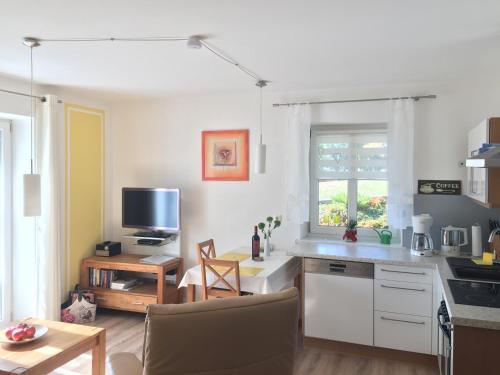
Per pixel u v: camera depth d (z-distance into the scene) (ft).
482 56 9.66
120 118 15.96
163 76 11.72
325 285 11.56
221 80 12.23
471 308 6.68
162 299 13.65
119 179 16.03
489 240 10.27
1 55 9.65
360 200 13.85
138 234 15.25
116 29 7.87
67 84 12.81
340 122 13.30
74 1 6.61
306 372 10.46
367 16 7.19
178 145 15.28
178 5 6.74
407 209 12.28
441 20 7.36
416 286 10.64
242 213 14.46
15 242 13.34
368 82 12.39
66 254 14.10
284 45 8.82
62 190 13.88
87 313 13.76
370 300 11.12
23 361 7.63
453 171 12.06
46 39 8.46
